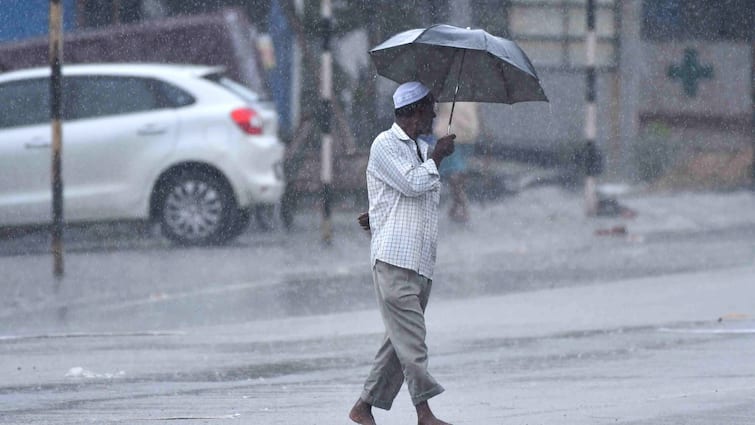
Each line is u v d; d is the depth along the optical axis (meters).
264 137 48.78
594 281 39.47
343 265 44.03
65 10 60.72
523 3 67.69
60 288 39.94
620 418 19.84
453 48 18.78
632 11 70.38
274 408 21.45
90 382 24.84
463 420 20.11
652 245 48.12
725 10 71.81
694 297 35.66
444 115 55.88
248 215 48.34
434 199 19.09
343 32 61.47
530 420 19.94
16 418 20.75
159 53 60.78
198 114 48.09
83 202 47.91
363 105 61.56
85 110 48.31
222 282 40.59
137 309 36.06
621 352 27.30
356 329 31.94
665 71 71.00
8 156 48.12
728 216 57.91
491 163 65.38
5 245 49.78
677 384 23.14
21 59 59.00
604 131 69.81
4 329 33.09
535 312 33.91
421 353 18.61
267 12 62.16
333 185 56.50
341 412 20.98
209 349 29.20
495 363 26.31
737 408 20.48
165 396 22.98
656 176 69.88
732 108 71.69
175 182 48.03
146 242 49.53
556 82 68.31
